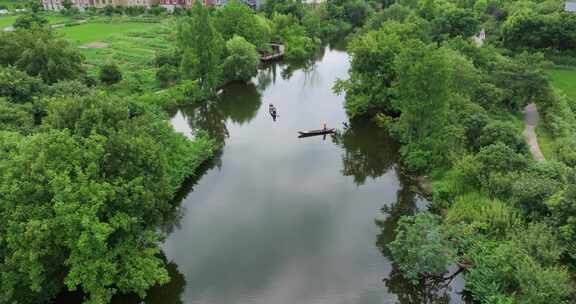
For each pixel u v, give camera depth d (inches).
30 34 2354.8
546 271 1015.6
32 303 1077.1
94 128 1136.8
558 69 3120.1
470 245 1273.4
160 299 1230.9
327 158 2086.6
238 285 1279.5
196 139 2044.8
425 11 4180.6
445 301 1234.0
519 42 3408.0
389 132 2198.6
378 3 6122.1
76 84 1958.7
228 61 3117.6
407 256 1234.6
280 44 4333.2
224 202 1712.6
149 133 1531.7
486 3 4714.6
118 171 1107.3
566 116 2010.3
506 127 1696.6
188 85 2807.6
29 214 951.6
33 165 968.9
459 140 1728.6
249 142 2257.6
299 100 2893.7
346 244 1466.5
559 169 1416.1
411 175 1849.2
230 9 3683.6
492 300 1085.1
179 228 1544.0
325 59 4057.6
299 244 1464.1
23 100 1785.2
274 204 1704.0
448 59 1955.0
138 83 2881.4
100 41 4264.3
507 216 1272.1
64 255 1063.6
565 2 4077.3
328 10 5511.8
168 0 6643.7
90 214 956.0
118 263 1086.4
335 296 1242.6
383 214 1641.2
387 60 2283.5
